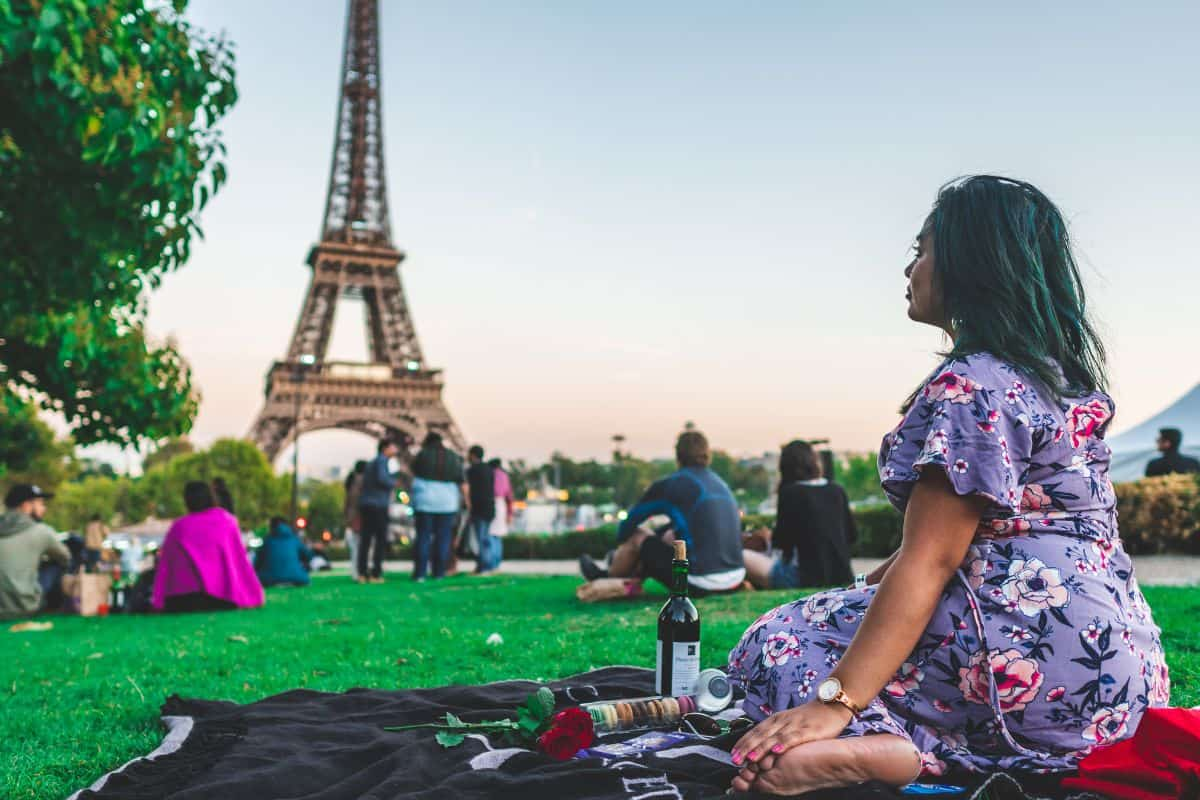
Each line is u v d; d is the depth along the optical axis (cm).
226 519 1070
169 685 496
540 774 251
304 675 508
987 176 244
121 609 1133
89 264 898
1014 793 214
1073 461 227
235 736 321
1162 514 1491
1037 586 221
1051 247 236
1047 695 220
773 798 217
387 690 397
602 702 323
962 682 226
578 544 3155
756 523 2225
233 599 1039
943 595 230
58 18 616
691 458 798
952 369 226
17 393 1451
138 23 746
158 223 856
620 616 728
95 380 1384
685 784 236
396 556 3750
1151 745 200
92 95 687
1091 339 240
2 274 902
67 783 300
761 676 253
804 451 836
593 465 9144
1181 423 2391
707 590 770
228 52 822
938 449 217
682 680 319
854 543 837
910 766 220
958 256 235
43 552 1102
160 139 769
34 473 5788
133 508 11238
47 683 525
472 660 538
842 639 246
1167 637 489
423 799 231
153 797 254
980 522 226
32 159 810
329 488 11688
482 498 1609
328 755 289
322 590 1316
